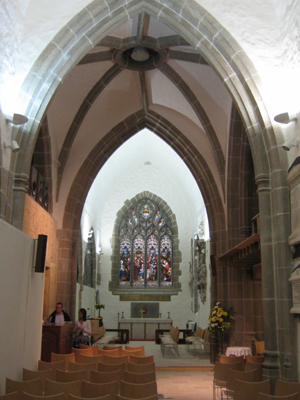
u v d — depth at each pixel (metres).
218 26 9.02
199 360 14.64
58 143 14.34
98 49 12.20
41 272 7.29
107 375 6.22
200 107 13.72
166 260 25.05
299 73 7.93
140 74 13.83
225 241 14.19
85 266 20.03
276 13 8.88
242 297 13.34
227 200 13.81
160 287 24.62
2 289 5.52
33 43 8.89
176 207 25.30
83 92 13.51
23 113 8.66
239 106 8.98
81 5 9.04
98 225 24.06
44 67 8.84
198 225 22.34
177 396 9.14
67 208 14.72
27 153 8.60
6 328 5.72
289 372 7.50
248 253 10.91
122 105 15.23
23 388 5.24
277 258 8.08
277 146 8.40
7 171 8.23
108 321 23.92
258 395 5.08
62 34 8.93
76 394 5.38
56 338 9.49
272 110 8.61
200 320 21.17
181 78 13.41
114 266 24.62
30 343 7.17
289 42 8.35
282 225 8.08
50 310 13.48
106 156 15.55
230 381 6.70
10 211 8.31
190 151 15.36
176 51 12.48
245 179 13.50
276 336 7.98
